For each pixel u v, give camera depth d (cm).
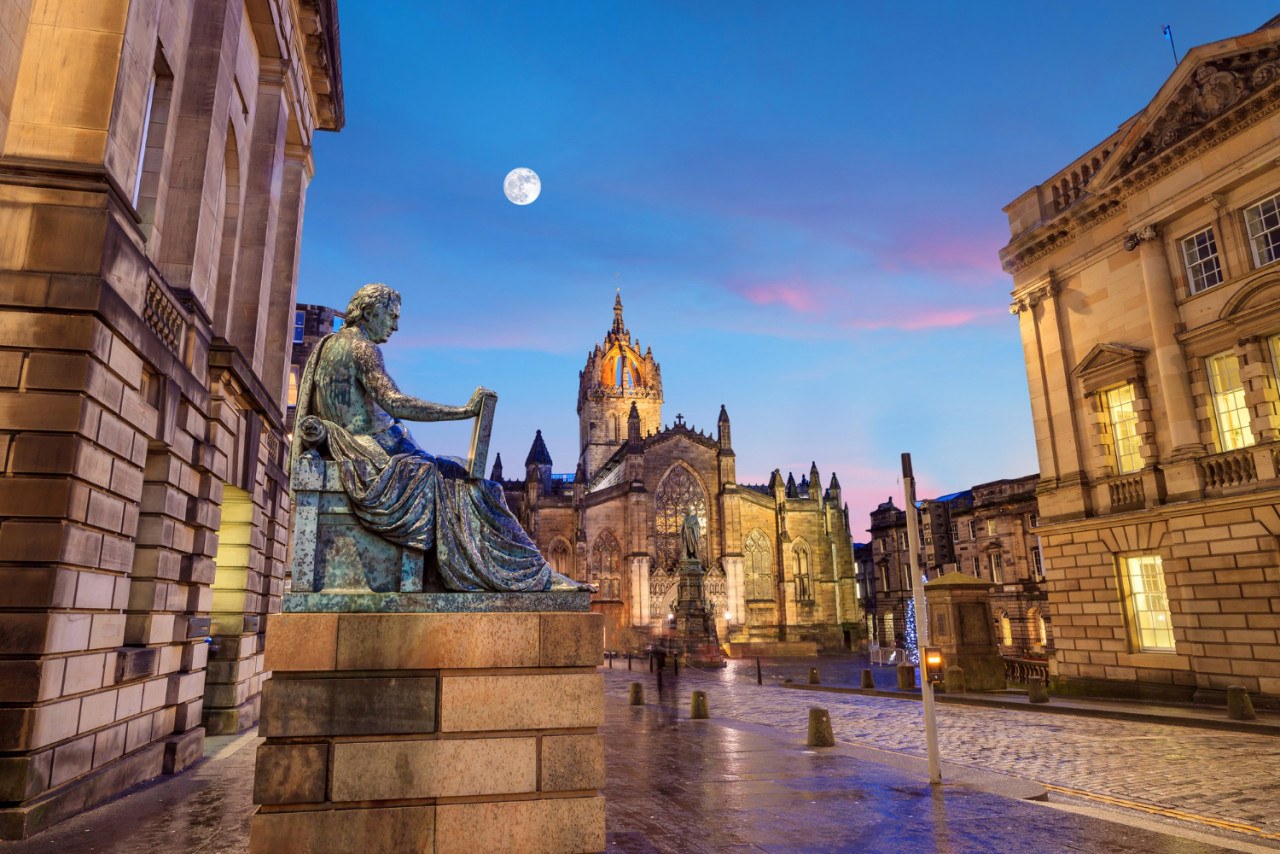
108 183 967
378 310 723
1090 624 2445
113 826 830
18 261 922
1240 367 2042
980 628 2506
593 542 7419
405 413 682
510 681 596
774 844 712
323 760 561
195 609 1334
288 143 2266
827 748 1348
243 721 1712
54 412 896
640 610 7081
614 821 800
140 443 1082
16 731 819
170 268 1329
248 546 1722
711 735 1549
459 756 576
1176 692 2130
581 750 593
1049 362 2686
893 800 905
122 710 1059
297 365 3809
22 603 847
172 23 1291
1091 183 2472
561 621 615
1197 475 2127
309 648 575
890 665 5116
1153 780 1126
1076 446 2556
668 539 7638
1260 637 1925
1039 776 1170
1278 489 1884
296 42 2102
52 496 877
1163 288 2270
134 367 1053
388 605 608
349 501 633
